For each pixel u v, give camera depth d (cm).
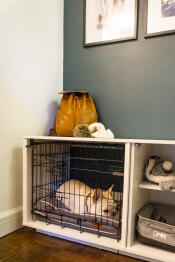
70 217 111
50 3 151
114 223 100
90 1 152
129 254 99
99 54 151
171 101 129
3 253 98
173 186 100
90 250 103
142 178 112
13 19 121
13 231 121
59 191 126
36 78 140
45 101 148
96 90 152
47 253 99
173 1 127
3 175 117
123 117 143
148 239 96
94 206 109
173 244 91
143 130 137
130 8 139
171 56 129
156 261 92
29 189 121
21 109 129
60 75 163
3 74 116
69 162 160
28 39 133
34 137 114
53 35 155
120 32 143
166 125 131
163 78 131
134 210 101
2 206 117
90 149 153
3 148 117
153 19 133
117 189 142
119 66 144
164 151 131
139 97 138
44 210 119
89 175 153
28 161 119
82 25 157
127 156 95
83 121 139
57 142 131
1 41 114
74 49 160
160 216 117
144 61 137
